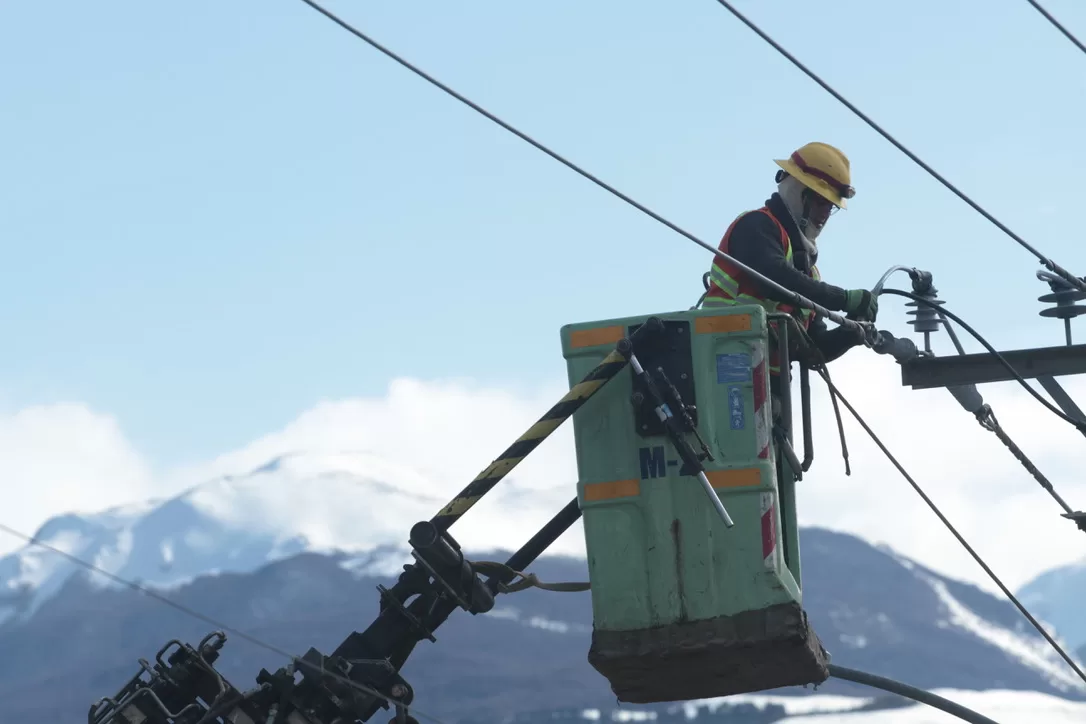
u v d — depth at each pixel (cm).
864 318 1638
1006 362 1878
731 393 1406
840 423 1691
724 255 1492
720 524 1395
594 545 1410
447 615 1422
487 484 1395
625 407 1409
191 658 1354
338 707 1376
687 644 1388
